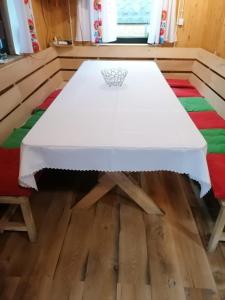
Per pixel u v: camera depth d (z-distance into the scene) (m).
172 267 1.34
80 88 1.82
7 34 2.30
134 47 3.08
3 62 2.04
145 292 1.23
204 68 2.69
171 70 3.19
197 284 1.27
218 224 1.30
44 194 1.84
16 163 1.44
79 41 3.12
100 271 1.32
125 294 1.22
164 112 1.41
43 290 1.24
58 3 2.96
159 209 1.66
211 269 1.34
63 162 1.13
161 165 1.13
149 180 1.98
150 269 1.33
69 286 1.26
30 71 2.30
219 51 2.59
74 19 3.02
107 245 1.46
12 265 1.35
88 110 1.43
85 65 2.53
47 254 1.41
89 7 2.83
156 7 2.80
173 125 1.25
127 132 1.18
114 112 1.41
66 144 1.08
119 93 1.72
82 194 1.84
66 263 1.36
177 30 3.07
